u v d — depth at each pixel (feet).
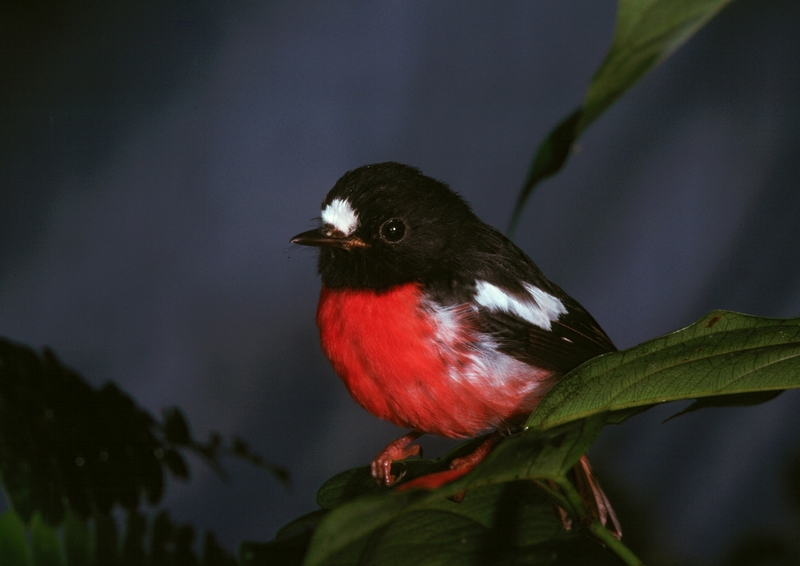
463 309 7.22
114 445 7.07
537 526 7.01
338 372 7.24
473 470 6.21
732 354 6.98
